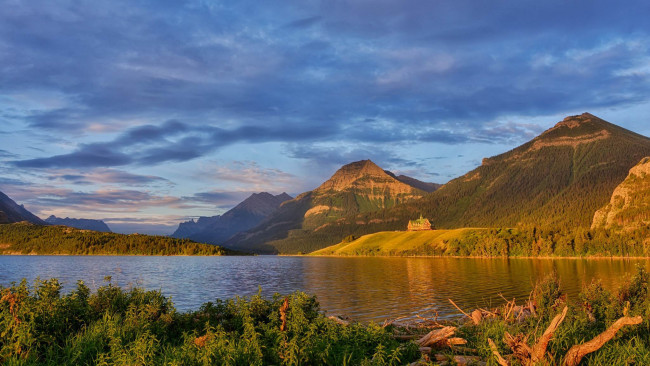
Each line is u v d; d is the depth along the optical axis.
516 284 75.50
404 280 88.62
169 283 83.81
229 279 97.31
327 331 16.64
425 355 14.73
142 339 13.59
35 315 15.33
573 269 119.81
